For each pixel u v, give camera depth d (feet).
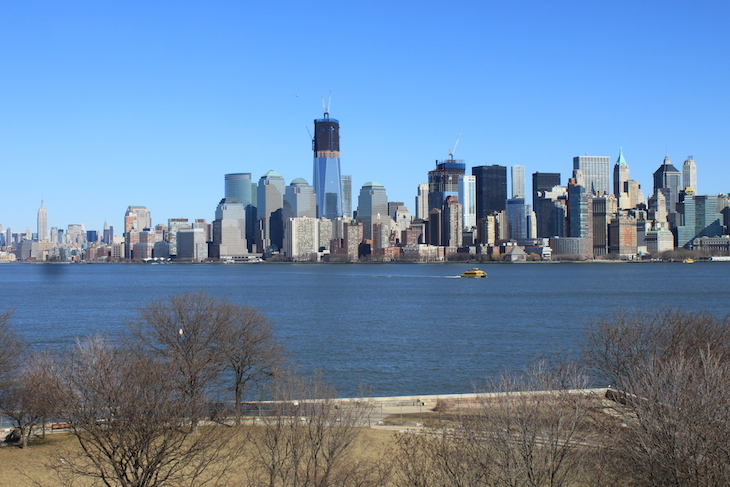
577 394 228.84
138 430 170.60
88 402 181.06
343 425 208.64
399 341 510.58
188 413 202.49
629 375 230.48
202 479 183.52
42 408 211.41
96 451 190.29
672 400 166.30
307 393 271.90
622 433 173.58
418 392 342.23
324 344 496.23
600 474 167.94
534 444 165.17
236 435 217.56
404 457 188.65
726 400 165.17
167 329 278.05
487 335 539.70
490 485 164.35
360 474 180.34
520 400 181.27
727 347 261.85
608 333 314.76
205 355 265.75
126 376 181.27
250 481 180.75
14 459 210.79
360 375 383.45
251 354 282.36
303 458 194.80
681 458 152.97
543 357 409.90
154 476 182.29
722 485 150.00
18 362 298.76
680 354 228.84
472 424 188.24
